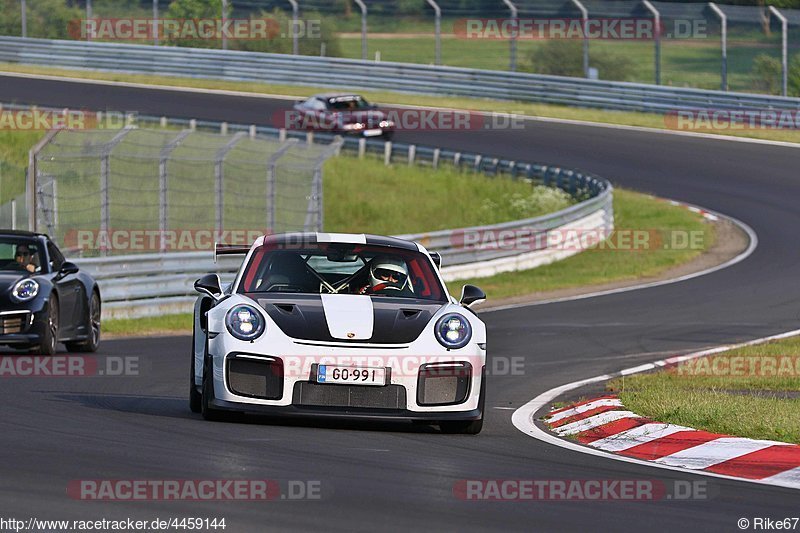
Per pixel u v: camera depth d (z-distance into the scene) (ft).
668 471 83.87
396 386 92.94
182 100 526.16
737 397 118.21
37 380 130.52
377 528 59.31
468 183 428.56
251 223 343.05
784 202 377.91
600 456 89.81
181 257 238.27
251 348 92.68
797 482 80.38
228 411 95.35
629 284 280.92
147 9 607.37
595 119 495.82
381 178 432.66
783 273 284.82
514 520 63.10
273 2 597.52
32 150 239.50
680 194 393.91
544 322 216.54
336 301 98.48
